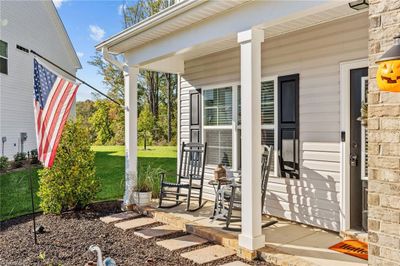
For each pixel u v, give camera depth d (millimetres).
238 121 5922
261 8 3623
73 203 5949
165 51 5113
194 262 3656
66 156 5836
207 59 6543
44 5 14117
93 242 4379
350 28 4250
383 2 2428
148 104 24359
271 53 5258
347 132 4312
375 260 2451
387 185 2393
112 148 20312
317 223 4645
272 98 5273
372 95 2486
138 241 4402
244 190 3812
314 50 4668
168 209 5711
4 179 9391
